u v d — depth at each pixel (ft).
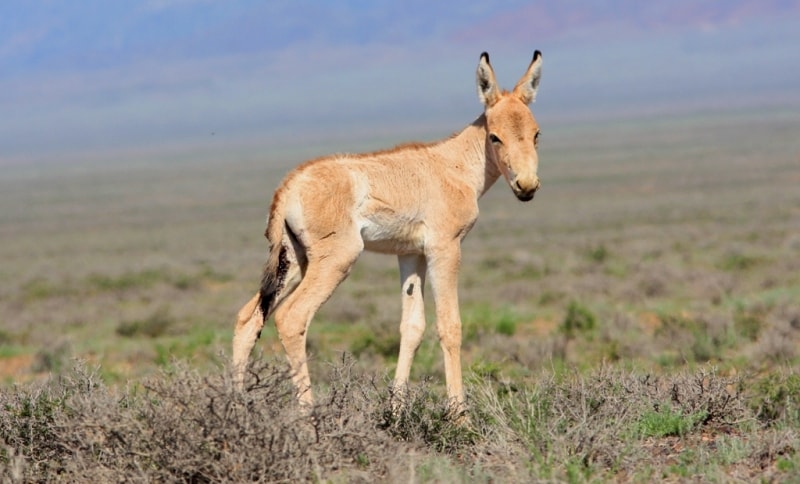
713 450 92.79
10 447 90.79
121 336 284.20
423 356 180.75
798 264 386.32
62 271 607.78
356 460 88.22
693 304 278.87
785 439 91.04
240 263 592.19
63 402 94.84
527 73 118.83
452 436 97.81
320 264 104.88
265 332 233.76
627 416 99.19
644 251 517.55
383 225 109.09
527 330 239.71
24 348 255.70
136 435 83.87
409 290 113.70
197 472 82.64
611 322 229.04
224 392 83.20
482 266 476.54
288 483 81.97
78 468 84.99
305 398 96.89
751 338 202.28
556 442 88.94
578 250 545.44
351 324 271.90
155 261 646.74
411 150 114.52
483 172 119.24
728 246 522.47
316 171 106.01
